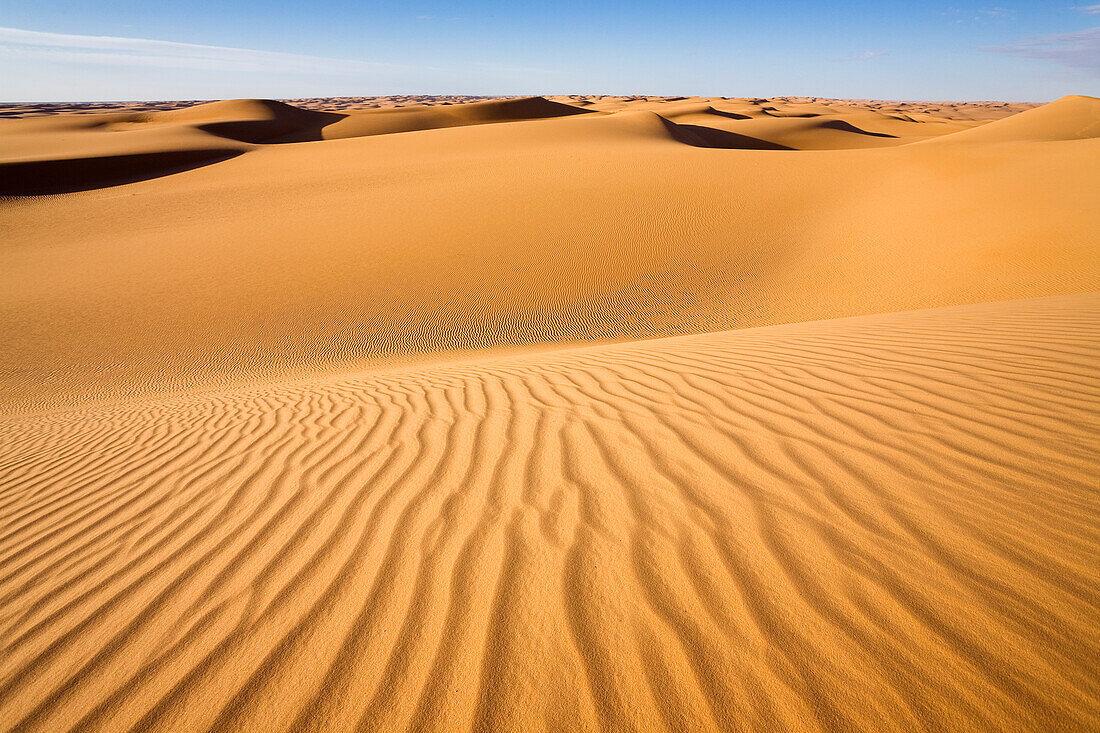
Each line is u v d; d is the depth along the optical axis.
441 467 3.24
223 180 37.47
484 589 2.15
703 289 15.64
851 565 2.09
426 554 2.41
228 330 14.30
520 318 14.44
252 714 1.75
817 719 1.56
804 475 2.72
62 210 28.86
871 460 2.80
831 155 28.66
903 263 15.33
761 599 1.97
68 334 14.34
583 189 23.73
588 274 16.66
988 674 1.62
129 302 16.11
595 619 1.95
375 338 13.62
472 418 4.03
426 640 1.95
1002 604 1.85
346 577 2.34
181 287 16.95
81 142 56.12
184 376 12.06
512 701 1.69
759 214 20.11
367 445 3.78
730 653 1.78
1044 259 13.41
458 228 20.28
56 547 3.04
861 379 3.96
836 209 20.16
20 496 3.94
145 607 2.34
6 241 23.41
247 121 78.00
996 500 2.38
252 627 2.12
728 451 3.05
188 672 1.94
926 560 2.07
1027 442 2.83
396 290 16.09
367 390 5.50
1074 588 1.88
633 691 1.69
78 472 4.27
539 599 2.07
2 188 39.19
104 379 12.09
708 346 5.64
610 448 3.23
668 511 2.53
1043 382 3.58
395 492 3.01
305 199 27.22
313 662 1.92
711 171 25.72
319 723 1.70
